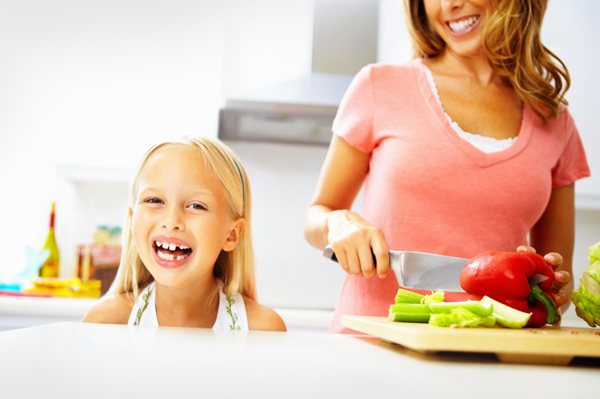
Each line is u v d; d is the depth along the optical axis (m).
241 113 1.96
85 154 2.34
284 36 2.15
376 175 1.05
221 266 1.18
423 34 1.15
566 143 1.12
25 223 2.39
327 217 0.97
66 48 2.38
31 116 2.38
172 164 1.01
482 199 0.98
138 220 1.00
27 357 0.44
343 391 0.37
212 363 0.46
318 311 2.13
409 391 0.37
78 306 1.84
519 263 0.74
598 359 0.59
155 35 2.38
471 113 1.06
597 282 0.78
